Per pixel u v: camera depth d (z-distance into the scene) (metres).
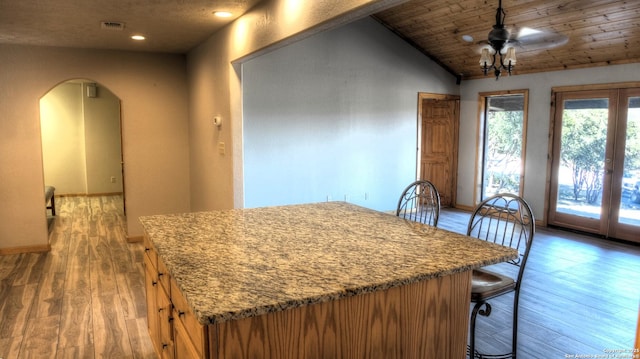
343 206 3.07
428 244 2.07
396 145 7.35
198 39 4.72
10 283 4.16
